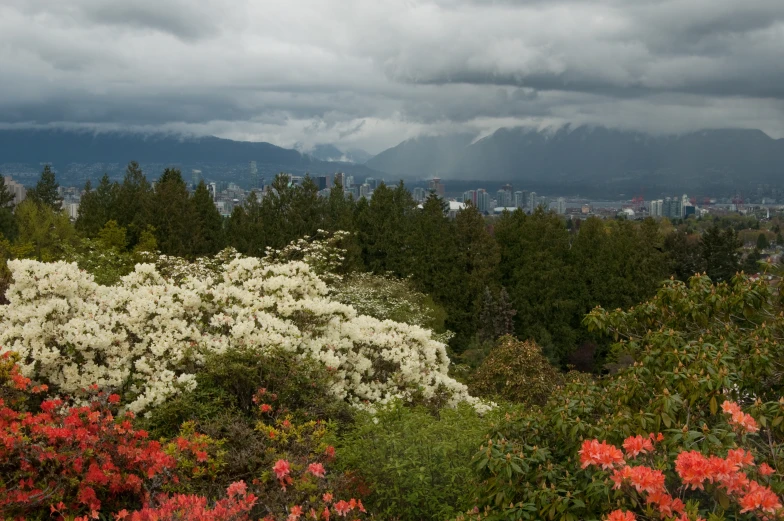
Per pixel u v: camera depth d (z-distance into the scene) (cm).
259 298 860
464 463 562
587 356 2941
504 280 3034
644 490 364
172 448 535
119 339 732
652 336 627
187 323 808
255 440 602
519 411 654
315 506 499
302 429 614
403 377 852
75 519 431
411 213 3522
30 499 429
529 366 1459
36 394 675
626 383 526
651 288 2964
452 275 2827
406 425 595
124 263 1959
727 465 340
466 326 2764
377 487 568
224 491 533
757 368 558
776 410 442
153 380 697
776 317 636
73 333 711
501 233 3141
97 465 481
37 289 786
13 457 462
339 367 835
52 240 2811
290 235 3105
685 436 399
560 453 464
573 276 2956
